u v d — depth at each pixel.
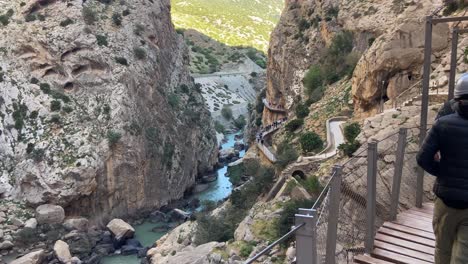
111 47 70.12
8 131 60.84
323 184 27.64
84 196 56.38
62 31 67.06
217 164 87.19
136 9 80.69
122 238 50.41
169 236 45.94
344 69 56.06
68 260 45.50
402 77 32.31
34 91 63.44
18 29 66.88
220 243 31.23
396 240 11.04
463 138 6.11
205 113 88.81
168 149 69.75
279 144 47.06
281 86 75.38
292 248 23.28
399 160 12.04
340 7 64.00
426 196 15.34
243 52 191.50
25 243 49.31
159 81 78.12
